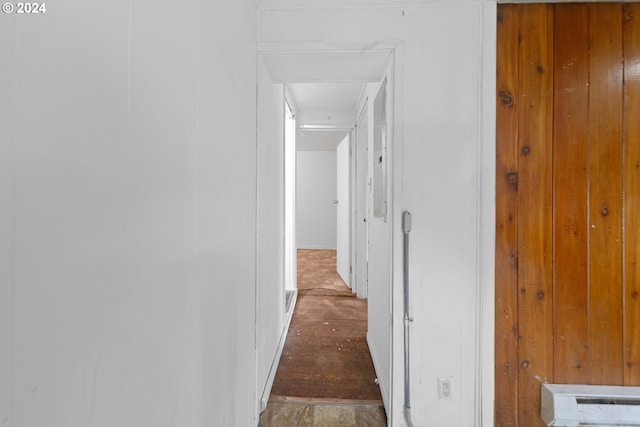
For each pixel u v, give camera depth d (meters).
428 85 1.37
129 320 0.52
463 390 1.37
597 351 1.36
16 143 0.34
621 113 1.35
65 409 0.40
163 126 0.63
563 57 1.36
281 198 2.28
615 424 1.26
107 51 0.47
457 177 1.37
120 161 0.50
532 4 1.37
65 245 0.40
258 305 1.44
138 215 0.55
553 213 1.37
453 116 1.37
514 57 1.37
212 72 0.88
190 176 0.74
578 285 1.36
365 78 1.68
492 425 1.35
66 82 0.40
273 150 1.88
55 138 0.39
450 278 1.38
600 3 1.35
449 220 1.38
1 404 0.33
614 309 1.35
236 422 1.12
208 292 0.86
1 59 0.33
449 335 1.38
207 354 0.85
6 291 0.34
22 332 0.35
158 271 0.61
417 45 1.37
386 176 1.60
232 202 1.07
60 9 0.39
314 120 3.28
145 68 0.57
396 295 1.38
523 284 1.37
